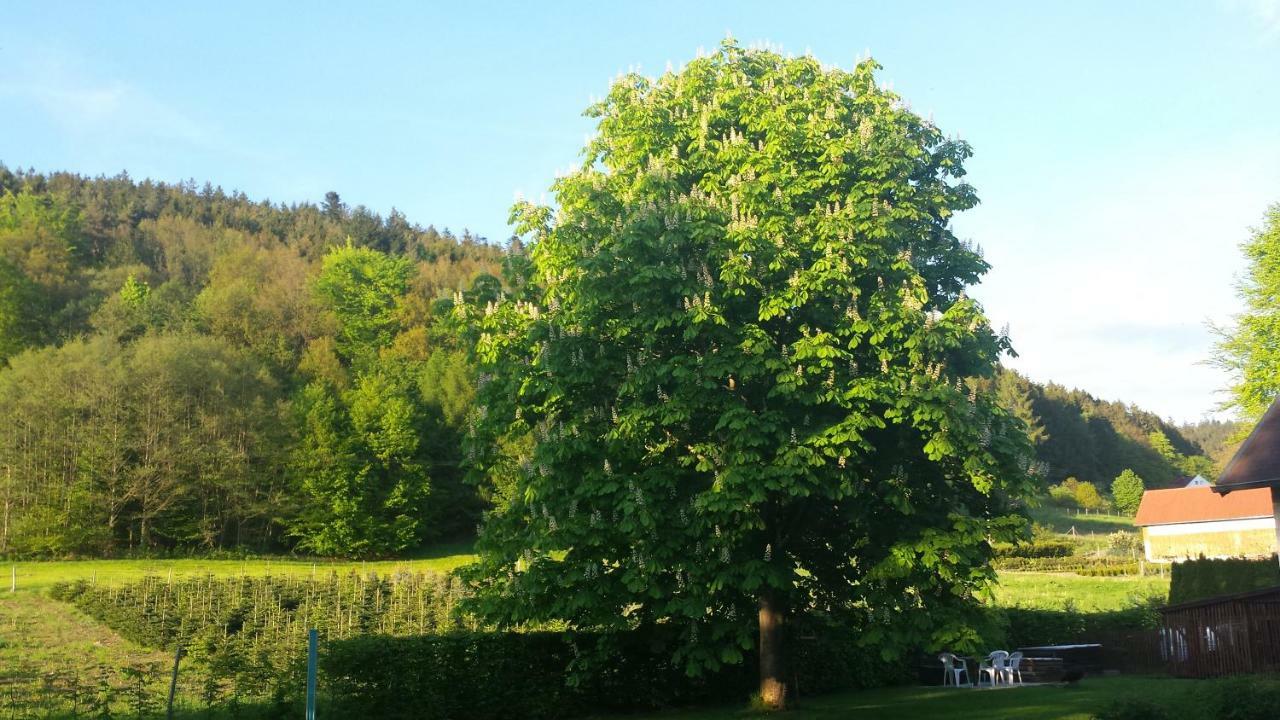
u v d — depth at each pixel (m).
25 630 31.39
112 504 63.19
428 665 16.92
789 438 15.16
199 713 15.54
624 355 16.39
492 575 17.09
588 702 18.58
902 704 19.94
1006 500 17.08
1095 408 130.62
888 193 16.86
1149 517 66.44
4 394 63.97
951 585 16.11
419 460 76.62
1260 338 44.97
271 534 72.62
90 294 90.31
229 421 70.00
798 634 21.36
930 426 15.05
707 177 17.25
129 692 15.27
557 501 16.03
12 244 91.94
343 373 86.94
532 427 17.66
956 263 17.83
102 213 119.81
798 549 18.72
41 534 60.16
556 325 16.20
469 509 81.56
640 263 15.34
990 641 16.19
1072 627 28.20
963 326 15.61
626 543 15.94
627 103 19.12
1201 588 29.25
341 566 64.50
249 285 97.75
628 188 17.62
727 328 15.49
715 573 15.55
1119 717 15.10
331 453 72.00
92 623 33.38
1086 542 76.19
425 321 100.31
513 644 18.00
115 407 65.31
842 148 16.53
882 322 15.52
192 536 66.06
